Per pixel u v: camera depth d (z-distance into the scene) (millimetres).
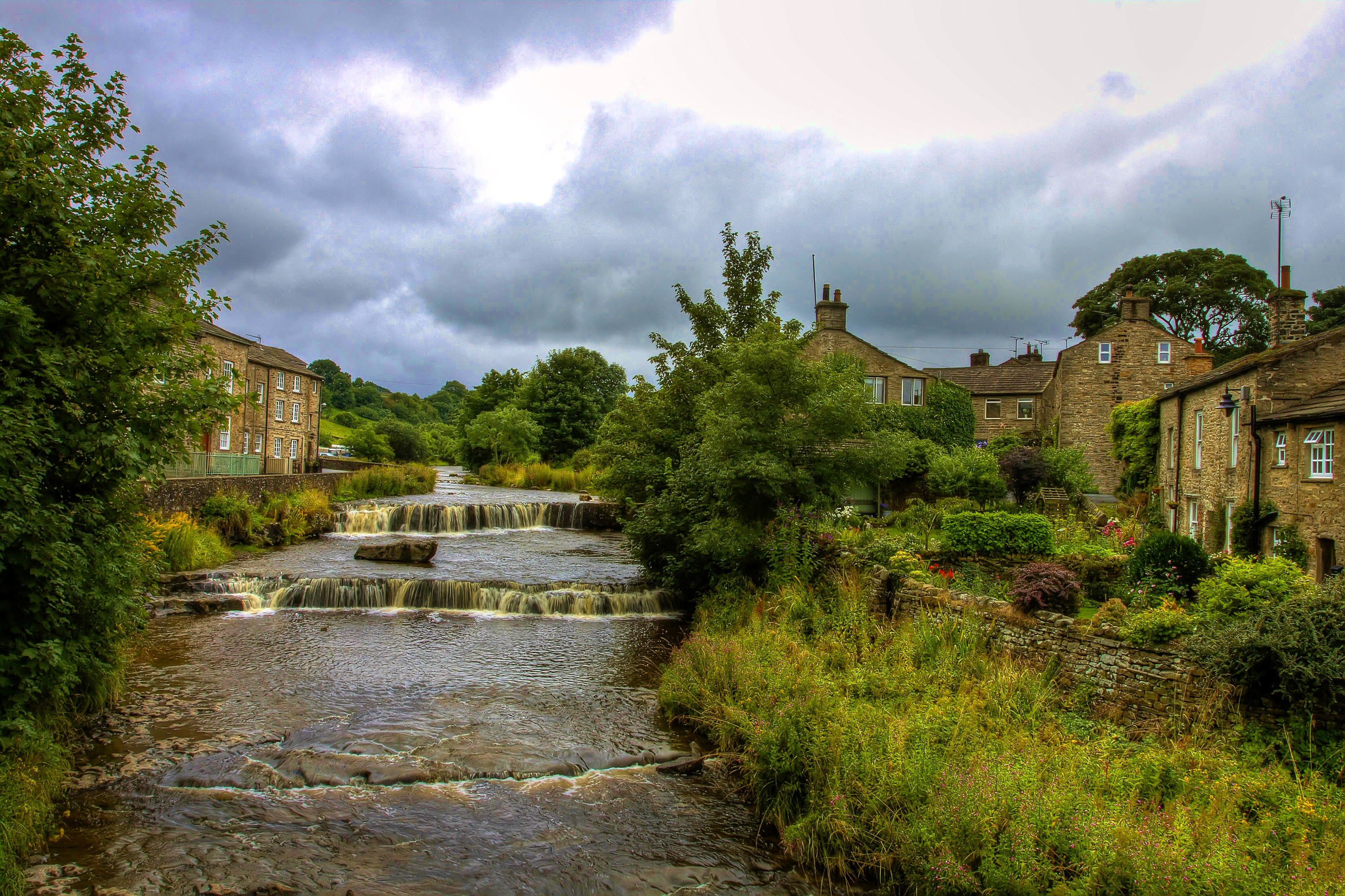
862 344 36375
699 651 12469
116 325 7727
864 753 8195
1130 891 6117
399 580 18703
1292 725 8172
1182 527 23844
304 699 11555
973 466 27250
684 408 24062
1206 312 48938
